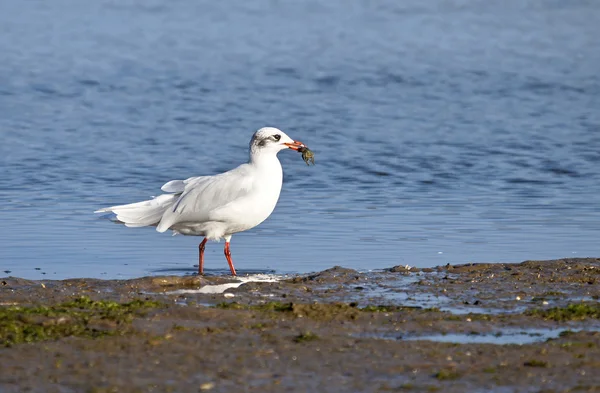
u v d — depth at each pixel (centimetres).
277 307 1097
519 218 1806
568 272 1322
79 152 2514
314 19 4900
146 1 5303
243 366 888
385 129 2847
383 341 969
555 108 3161
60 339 948
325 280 1287
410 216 1827
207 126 2886
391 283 1272
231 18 4919
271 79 3644
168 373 866
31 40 4356
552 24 4859
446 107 3180
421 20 4900
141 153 2522
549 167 2355
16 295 1172
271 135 1416
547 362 904
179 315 1045
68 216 1814
